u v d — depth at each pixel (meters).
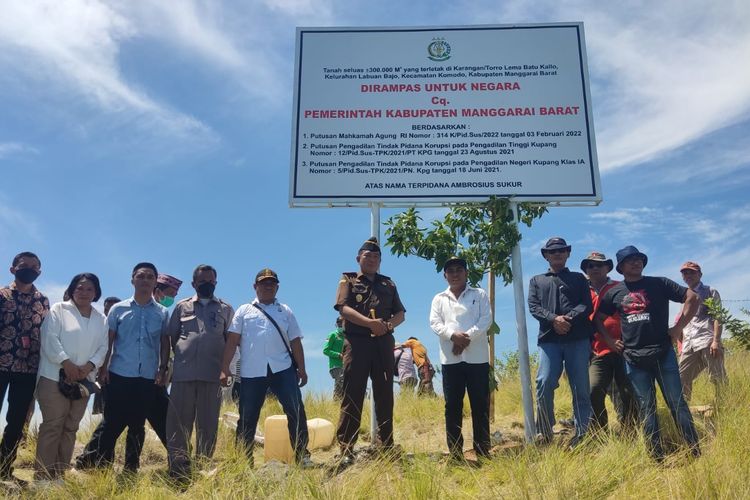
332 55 7.79
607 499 4.22
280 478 4.79
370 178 7.39
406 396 9.76
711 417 5.93
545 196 7.29
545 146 7.43
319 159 7.46
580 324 5.96
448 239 7.39
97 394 6.91
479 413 5.78
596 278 6.58
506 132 7.47
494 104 7.56
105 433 5.71
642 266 5.77
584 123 7.49
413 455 5.38
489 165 7.38
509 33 7.79
